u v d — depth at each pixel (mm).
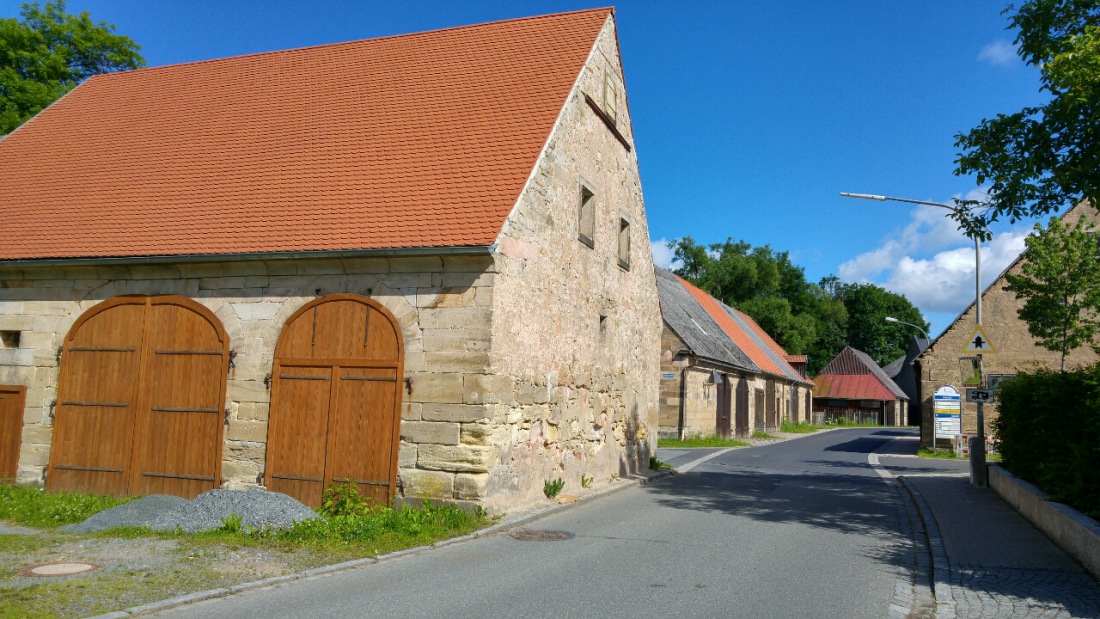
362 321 11312
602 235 15523
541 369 12469
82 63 23109
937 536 9945
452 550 8930
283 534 9016
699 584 7441
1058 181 11156
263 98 15820
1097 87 10133
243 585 6902
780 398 45906
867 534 10438
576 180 14055
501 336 11016
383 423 11000
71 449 12492
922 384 27156
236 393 11797
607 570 7973
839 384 64375
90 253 12477
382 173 12680
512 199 11438
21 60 21547
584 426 14500
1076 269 18969
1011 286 19891
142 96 17047
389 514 10055
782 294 79188
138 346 12414
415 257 10992
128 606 6137
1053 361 25203
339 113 14617
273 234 11914
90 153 15398
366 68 15914
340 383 11289
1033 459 11875
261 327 11820
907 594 7297
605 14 15672
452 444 10648
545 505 11992
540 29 15773
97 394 12516
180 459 11953
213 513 9547
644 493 14531
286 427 11461
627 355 17188
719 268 72312
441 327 10930
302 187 12867
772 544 9586
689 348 29578
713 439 31016
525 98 13656
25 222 13695
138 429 12195
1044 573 7961
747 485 16109
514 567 8047
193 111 16000
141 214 13227
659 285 35344
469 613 6281
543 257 12516
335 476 11117
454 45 15945
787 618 6355
